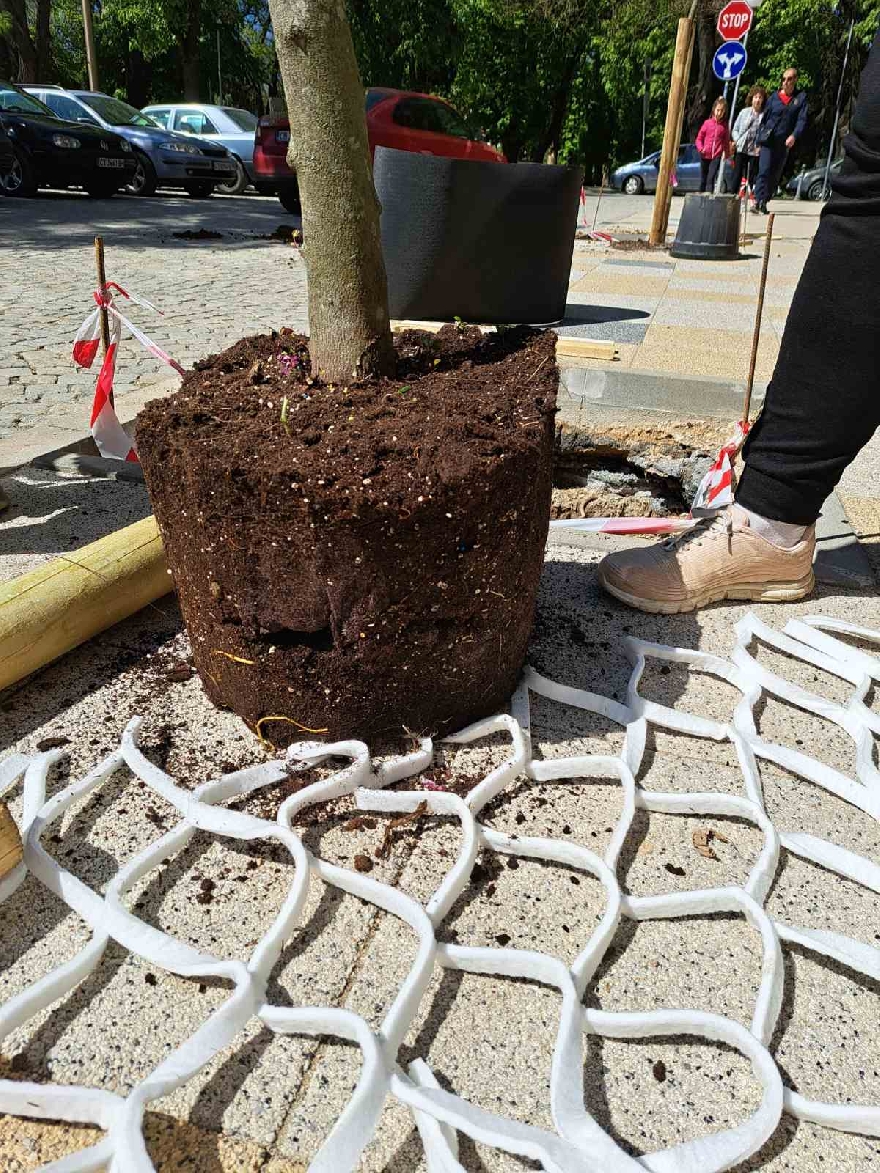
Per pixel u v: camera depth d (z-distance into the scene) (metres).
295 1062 1.10
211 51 30.45
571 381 3.74
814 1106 1.05
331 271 1.70
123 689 1.87
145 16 24.11
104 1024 1.15
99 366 4.47
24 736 1.71
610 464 3.52
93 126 12.60
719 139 12.88
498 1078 1.10
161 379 4.22
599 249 9.46
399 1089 1.02
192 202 13.73
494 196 4.81
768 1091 1.05
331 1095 1.07
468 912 1.34
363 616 1.50
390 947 1.27
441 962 1.23
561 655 2.06
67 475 3.03
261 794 1.56
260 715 1.68
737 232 8.68
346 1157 0.96
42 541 2.50
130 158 12.60
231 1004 1.10
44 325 5.30
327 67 1.51
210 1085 1.07
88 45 20.27
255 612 1.54
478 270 5.01
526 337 2.14
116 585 2.00
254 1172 0.98
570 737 1.76
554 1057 1.06
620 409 3.46
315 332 1.79
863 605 2.33
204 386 1.77
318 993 1.20
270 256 8.46
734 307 5.92
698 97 25.06
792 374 2.03
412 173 4.77
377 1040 1.06
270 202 14.76
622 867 1.44
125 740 1.62
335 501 1.38
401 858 1.44
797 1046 1.15
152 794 1.56
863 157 1.76
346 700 1.61
